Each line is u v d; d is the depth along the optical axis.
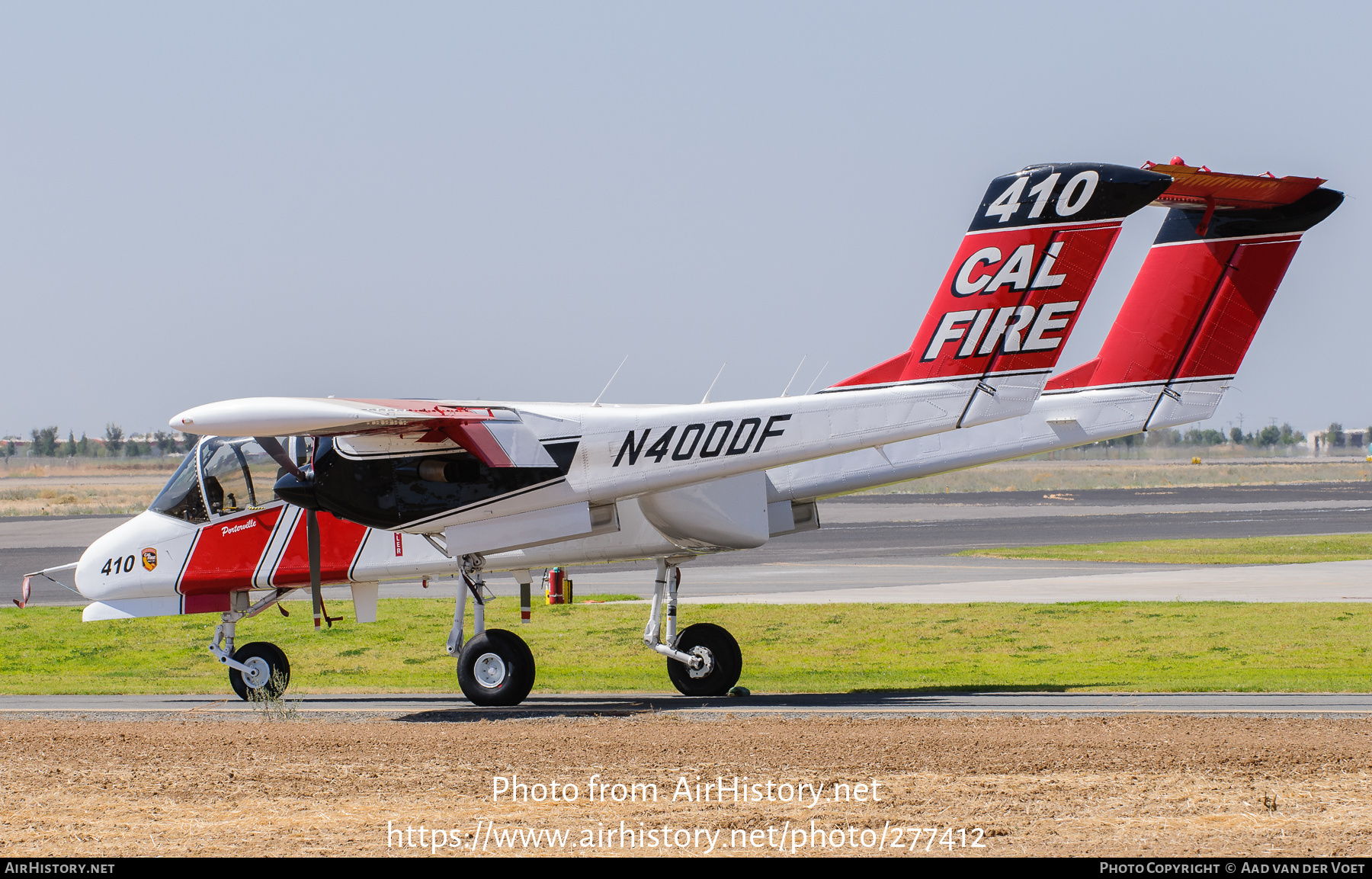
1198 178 53.59
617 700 51.59
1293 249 58.47
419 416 44.84
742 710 46.44
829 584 100.62
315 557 51.75
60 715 46.97
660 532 50.84
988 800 28.80
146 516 53.25
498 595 95.44
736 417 48.62
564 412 49.31
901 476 54.69
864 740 36.62
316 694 55.84
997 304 48.31
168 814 28.19
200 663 70.00
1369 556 117.00
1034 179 48.00
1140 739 36.12
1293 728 38.44
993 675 59.16
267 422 42.06
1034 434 57.69
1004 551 129.25
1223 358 59.06
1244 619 72.94
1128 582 97.19
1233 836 25.48
